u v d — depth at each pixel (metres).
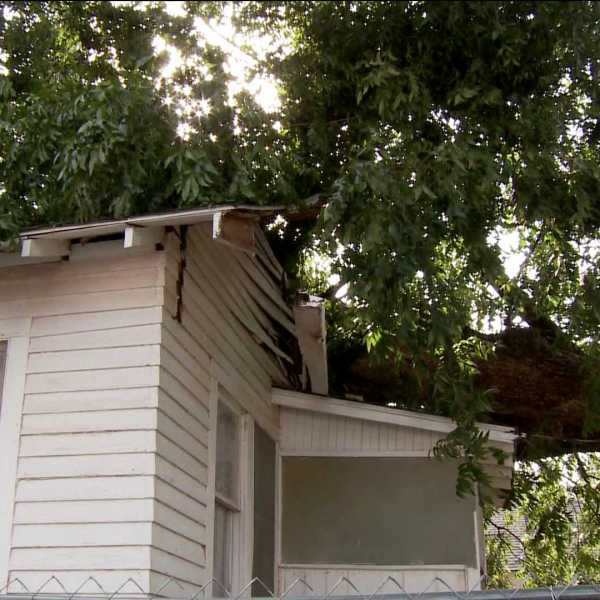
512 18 7.20
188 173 5.84
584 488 10.23
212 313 6.21
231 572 6.24
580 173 6.82
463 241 6.73
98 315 5.33
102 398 5.11
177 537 5.09
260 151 6.63
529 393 8.93
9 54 7.94
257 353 7.32
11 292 5.53
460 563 6.75
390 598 3.35
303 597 3.48
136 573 4.65
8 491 5.00
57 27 8.25
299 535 7.18
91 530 4.81
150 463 4.89
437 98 7.20
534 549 10.75
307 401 7.51
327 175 7.42
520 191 6.90
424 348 6.77
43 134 6.19
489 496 6.23
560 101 7.21
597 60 7.26
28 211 6.32
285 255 8.33
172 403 5.26
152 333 5.20
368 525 7.06
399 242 5.94
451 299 6.39
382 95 6.91
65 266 5.50
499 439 6.85
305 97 7.57
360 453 7.32
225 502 6.18
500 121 6.95
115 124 5.93
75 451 5.02
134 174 5.94
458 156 6.18
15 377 5.29
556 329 8.62
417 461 7.19
